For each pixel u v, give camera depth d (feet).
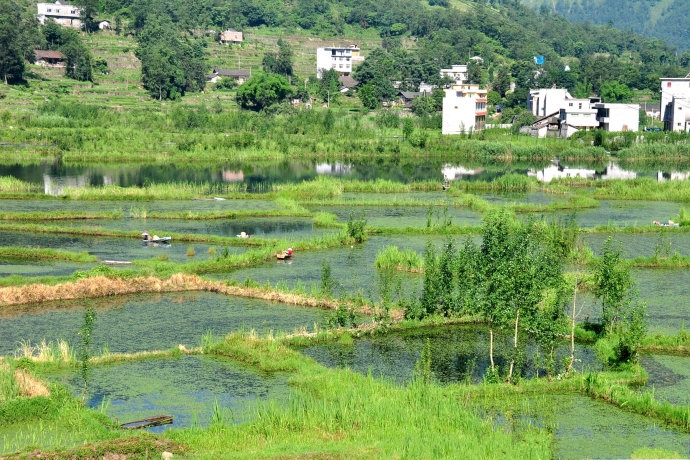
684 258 326.85
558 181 538.88
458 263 264.52
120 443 160.86
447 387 200.03
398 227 384.47
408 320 252.21
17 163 612.29
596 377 204.13
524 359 225.76
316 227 392.88
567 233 336.08
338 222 407.03
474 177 587.68
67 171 574.15
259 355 219.20
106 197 456.86
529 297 209.97
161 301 273.95
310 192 477.36
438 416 179.93
